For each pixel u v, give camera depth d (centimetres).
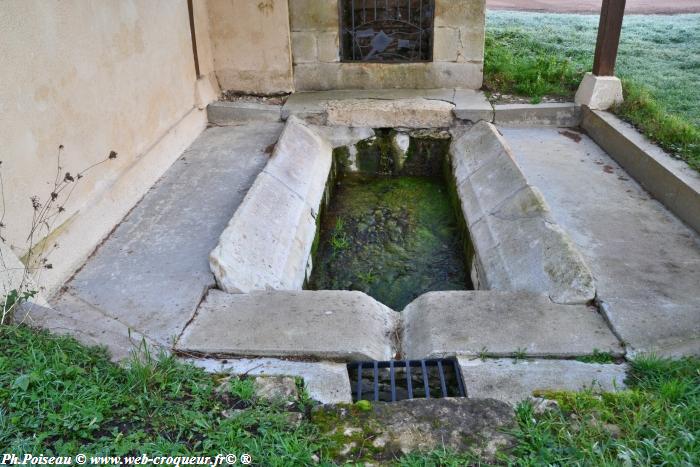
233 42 676
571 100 634
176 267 378
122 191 447
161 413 236
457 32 663
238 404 251
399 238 553
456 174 587
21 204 333
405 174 668
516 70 712
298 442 223
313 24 669
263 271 392
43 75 356
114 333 298
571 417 237
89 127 408
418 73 688
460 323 327
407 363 304
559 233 385
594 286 341
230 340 312
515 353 301
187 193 486
